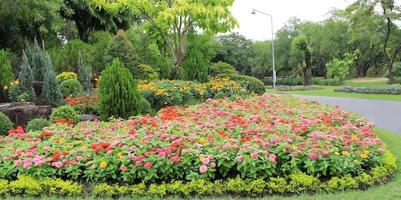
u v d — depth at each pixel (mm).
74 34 26219
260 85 19391
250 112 9578
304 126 7207
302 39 45688
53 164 5695
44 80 12227
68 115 9844
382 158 6289
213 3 19359
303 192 5387
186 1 18438
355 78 52219
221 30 20047
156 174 5559
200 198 5262
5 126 9031
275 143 5930
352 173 5840
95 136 6941
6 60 13242
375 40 35844
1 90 12812
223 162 5590
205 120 8102
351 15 34625
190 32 21125
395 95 25188
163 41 21859
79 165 5719
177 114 9203
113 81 10055
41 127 8961
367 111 16594
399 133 10727
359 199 4988
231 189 5379
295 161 5668
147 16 19734
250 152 5633
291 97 14391
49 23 20719
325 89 36781
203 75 17359
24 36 21453
